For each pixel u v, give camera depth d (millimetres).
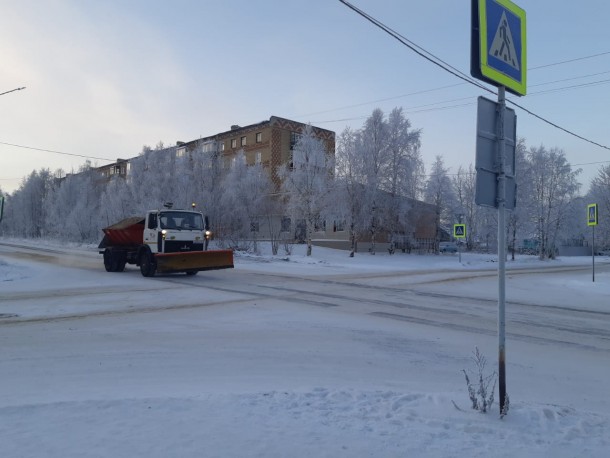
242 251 39000
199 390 5910
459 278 25016
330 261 35469
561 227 54344
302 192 37719
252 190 40469
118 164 83312
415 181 43406
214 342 8984
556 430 4555
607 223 56188
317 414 4758
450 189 54625
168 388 6027
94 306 13070
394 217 43406
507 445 4141
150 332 9781
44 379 6426
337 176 40344
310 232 37906
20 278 19953
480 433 4414
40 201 80000
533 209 52500
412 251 49969
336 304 14211
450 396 5625
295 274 24359
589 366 8055
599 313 14305
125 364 7309
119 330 9930
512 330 11133
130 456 3678
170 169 45688
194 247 20594
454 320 12133
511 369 7691
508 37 5426
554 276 29156
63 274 21750
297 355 8148
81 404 4898
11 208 88438
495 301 16078
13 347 8305
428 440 4184
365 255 42094
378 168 41531
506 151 5473
